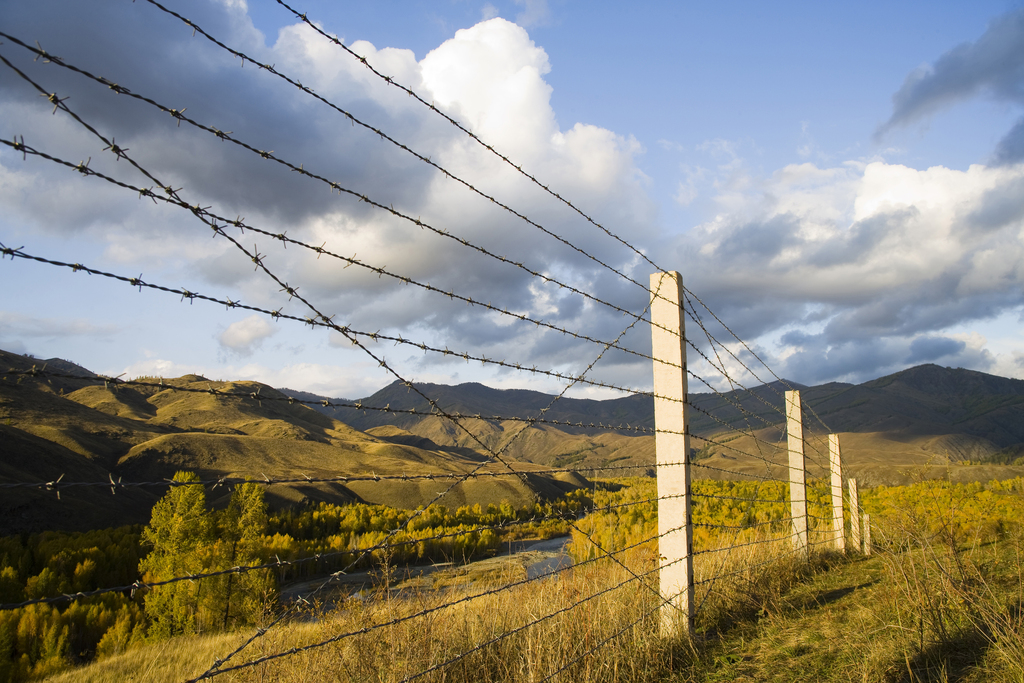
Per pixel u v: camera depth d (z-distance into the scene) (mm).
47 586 16500
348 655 3373
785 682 3459
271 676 3414
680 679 3625
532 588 4230
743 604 5277
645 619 4203
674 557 4328
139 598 14828
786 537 7047
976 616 4047
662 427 4520
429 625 3529
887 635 4078
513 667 3408
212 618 12062
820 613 5012
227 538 15203
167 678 7145
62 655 11492
